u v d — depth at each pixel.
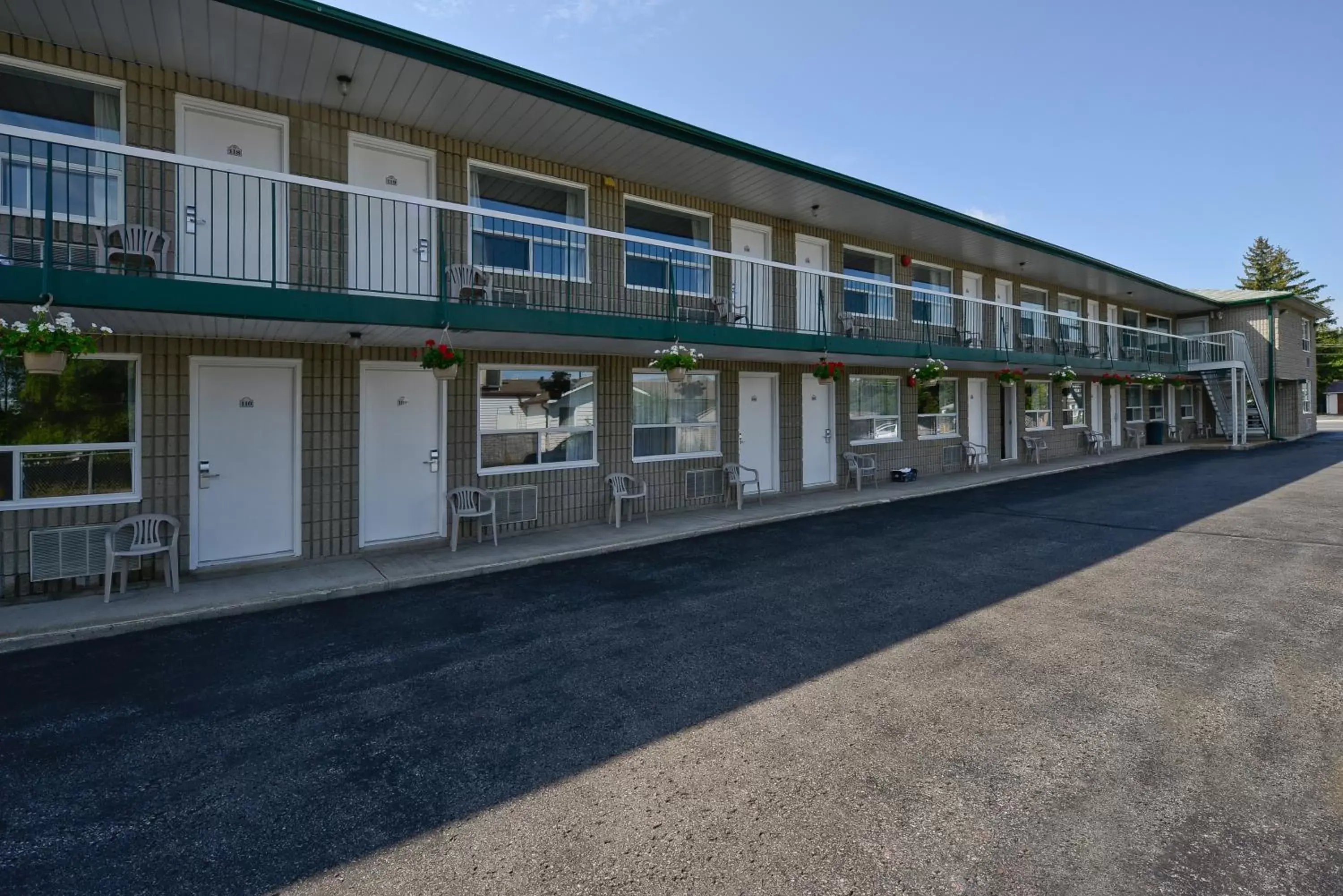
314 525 8.30
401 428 8.97
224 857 2.91
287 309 6.61
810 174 11.08
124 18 6.51
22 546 6.70
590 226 10.57
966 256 16.80
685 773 3.50
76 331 5.70
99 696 4.58
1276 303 25.33
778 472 13.38
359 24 6.84
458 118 8.71
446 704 4.39
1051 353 19.03
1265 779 3.33
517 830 3.06
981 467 17.94
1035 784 3.32
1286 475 15.22
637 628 5.83
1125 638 5.29
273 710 4.35
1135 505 11.66
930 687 4.47
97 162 7.11
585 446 10.69
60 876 2.81
